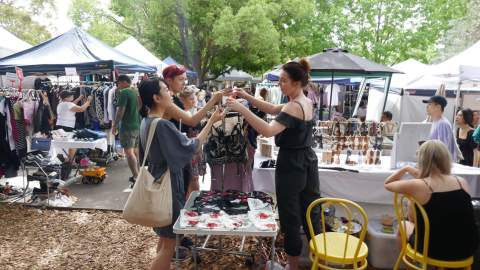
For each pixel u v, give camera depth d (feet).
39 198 15.85
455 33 60.49
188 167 10.53
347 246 8.34
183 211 8.20
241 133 11.20
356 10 64.23
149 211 7.53
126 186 18.71
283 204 8.89
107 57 22.06
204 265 10.46
